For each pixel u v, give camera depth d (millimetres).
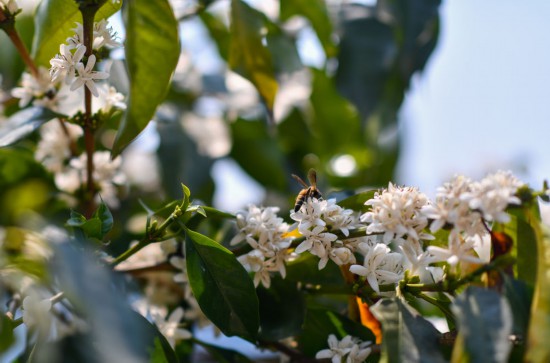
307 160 1565
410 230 1107
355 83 1423
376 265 1140
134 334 1051
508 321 1067
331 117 1584
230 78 1543
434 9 1385
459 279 1119
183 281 1229
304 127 1562
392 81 1441
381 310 1105
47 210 1353
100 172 1338
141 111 1197
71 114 1239
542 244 1080
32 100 1337
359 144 1614
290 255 1161
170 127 1461
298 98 1501
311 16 1521
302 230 1140
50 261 1134
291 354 1201
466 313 1071
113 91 1242
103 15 1214
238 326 1146
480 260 1104
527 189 1097
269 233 1156
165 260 1261
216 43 1554
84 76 1163
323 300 1314
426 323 1103
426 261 1116
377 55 1422
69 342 1077
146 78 1194
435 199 1109
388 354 1088
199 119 1499
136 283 1292
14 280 1155
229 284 1146
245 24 1366
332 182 1594
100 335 1033
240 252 1172
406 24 1384
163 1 1182
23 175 1350
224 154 1482
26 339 1176
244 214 1179
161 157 1446
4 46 1384
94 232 1150
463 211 1097
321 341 1203
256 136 1521
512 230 1129
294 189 1521
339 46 1432
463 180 1102
